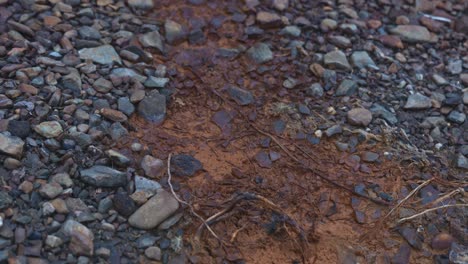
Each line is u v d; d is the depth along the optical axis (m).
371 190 0.70
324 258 0.65
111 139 0.70
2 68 0.73
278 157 0.72
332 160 0.72
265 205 0.67
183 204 0.66
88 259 0.62
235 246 0.65
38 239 0.62
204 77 0.77
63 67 0.74
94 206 0.65
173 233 0.65
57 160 0.67
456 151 0.74
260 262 0.65
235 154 0.71
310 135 0.74
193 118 0.74
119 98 0.73
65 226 0.62
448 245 0.67
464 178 0.72
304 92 0.77
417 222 0.68
